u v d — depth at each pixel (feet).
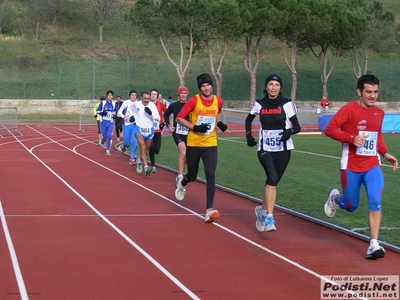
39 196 36.55
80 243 24.77
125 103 56.80
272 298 17.92
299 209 33.22
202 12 143.74
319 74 179.63
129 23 206.90
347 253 23.56
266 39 195.83
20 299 17.53
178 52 184.03
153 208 33.09
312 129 108.58
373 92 22.17
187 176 30.91
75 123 130.52
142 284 19.20
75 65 167.84
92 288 18.70
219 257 22.76
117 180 44.32
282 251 23.80
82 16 211.00
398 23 211.41
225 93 165.37
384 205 34.53
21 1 220.23
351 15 157.58
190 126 28.58
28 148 71.77
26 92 156.56
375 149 22.74
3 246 24.12
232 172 49.65
